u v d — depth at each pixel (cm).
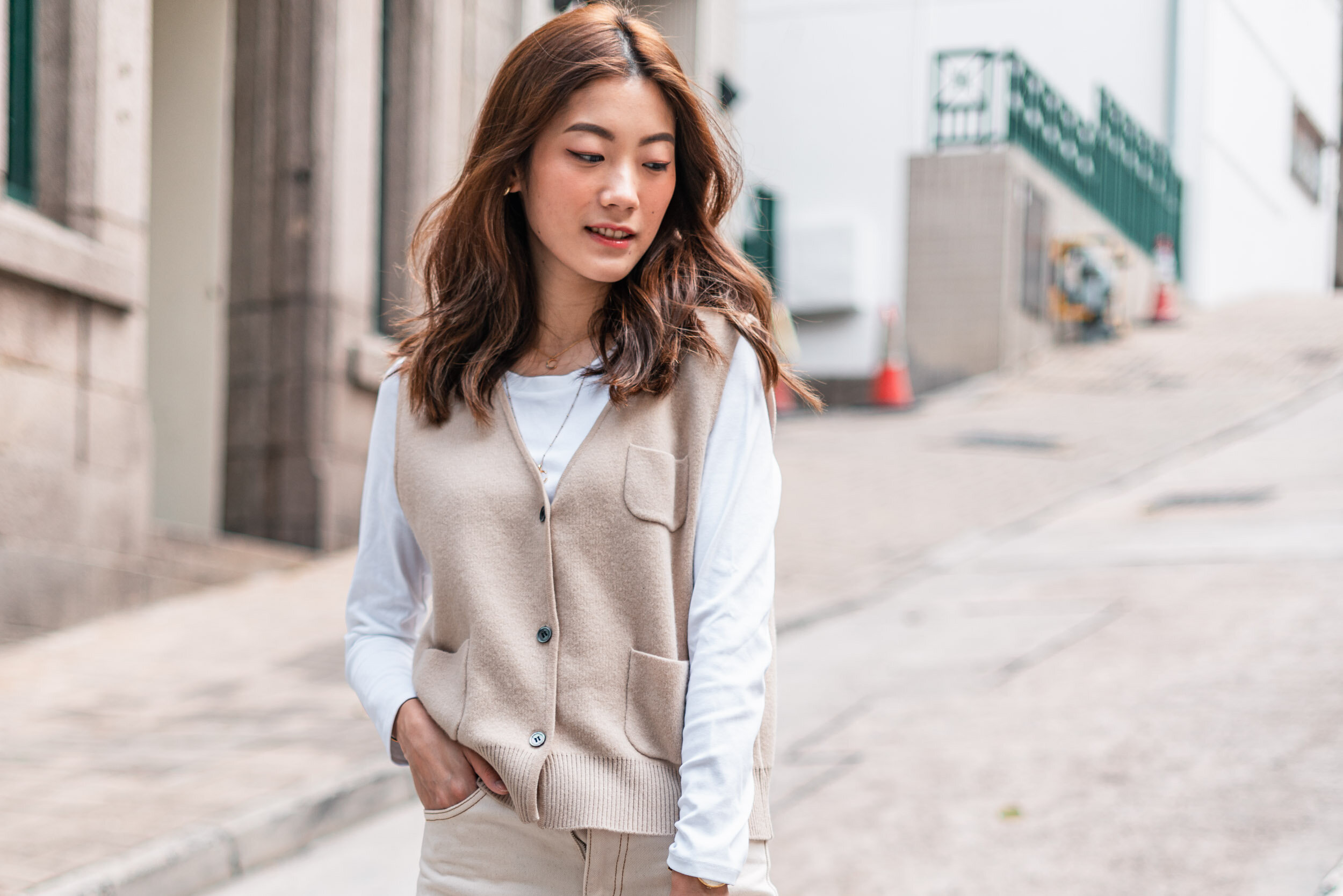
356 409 796
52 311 604
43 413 598
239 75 786
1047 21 1748
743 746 135
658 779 138
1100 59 1756
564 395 149
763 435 148
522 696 139
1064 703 441
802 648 561
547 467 146
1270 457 915
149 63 668
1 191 582
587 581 141
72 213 621
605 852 138
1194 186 1792
